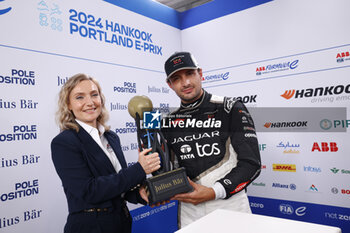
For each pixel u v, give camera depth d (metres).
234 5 2.67
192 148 1.47
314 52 2.19
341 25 2.06
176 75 1.44
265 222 0.54
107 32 2.27
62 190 1.90
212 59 2.86
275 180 2.43
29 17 1.77
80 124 1.37
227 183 1.28
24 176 1.71
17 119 1.69
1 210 1.60
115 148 1.50
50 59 1.87
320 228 0.50
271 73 2.44
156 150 1.35
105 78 2.24
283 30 2.36
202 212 1.44
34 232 1.74
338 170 2.09
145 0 2.65
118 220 1.33
